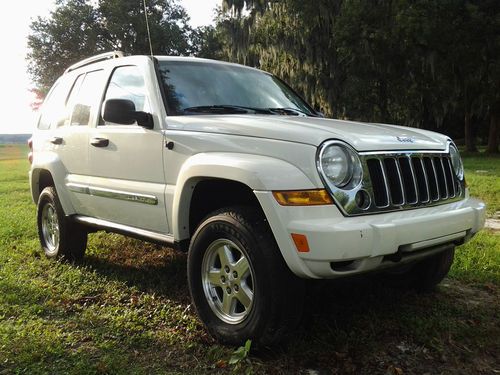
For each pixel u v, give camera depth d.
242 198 3.39
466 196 3.77
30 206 9.05
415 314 3.66
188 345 3.19
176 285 4.34
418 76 24.30
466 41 21.67
